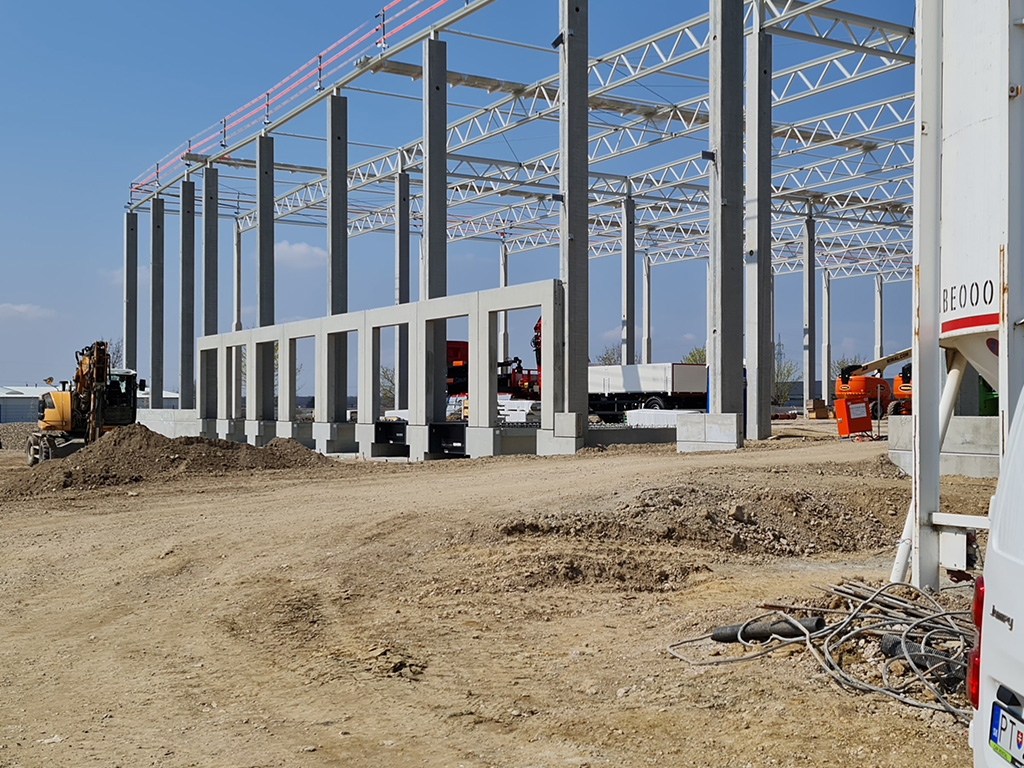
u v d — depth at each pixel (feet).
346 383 126.41
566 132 88.99
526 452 98.02
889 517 44.80
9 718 21.68
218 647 27.89
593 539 40.70
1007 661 10.46
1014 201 22.98
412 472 77.10
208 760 18.33
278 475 78.59
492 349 96.53
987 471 53.47
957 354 27.37
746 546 40.81
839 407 95.61
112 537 49.73
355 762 18.04
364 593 34.19
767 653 23.09
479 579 35.14
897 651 21.02
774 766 16.60
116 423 107.14
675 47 103.24
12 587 38.45
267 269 140.87
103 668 26.07
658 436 96.02
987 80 24.43
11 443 177.68
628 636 27.43
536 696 22.06
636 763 17.38
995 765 10.64
